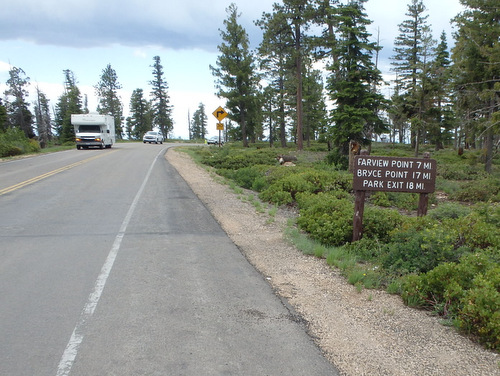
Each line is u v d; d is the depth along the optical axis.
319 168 21.08
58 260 5.79
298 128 37.06
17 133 29.70
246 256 6.36
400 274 5.54
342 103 23.69
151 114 94.31
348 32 22.73
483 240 6.21
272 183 14.82
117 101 92.25
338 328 3.98
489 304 3.87
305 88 49.84
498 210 8.04
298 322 4.09
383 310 4.45
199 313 4.21
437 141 43.44
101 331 3.75
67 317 4.03
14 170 17.28
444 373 3.22
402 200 12.64
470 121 22.92
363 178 6.91
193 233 7.64
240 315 4.20
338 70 23.94
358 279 5.39
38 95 72.69
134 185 13.65
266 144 61.66
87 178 15.02
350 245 6.98
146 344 3.53
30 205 9.83
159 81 89.88
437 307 4.42
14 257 5.89
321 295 4.88
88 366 3.17
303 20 32.81
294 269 5.85
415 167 6.93
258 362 3.29
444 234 5.96
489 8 22.70
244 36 49.44
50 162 21.22
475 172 22.02
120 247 6.51
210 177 17.30
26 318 3.99
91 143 33.22
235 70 48.88
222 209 10.21
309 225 7.86
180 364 3.23
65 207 9.68
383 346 3.64
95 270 5.42
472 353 3.56
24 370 3.09
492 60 20.61
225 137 101.25
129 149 35.12
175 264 5.78
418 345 3.68
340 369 3.24
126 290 4.76
